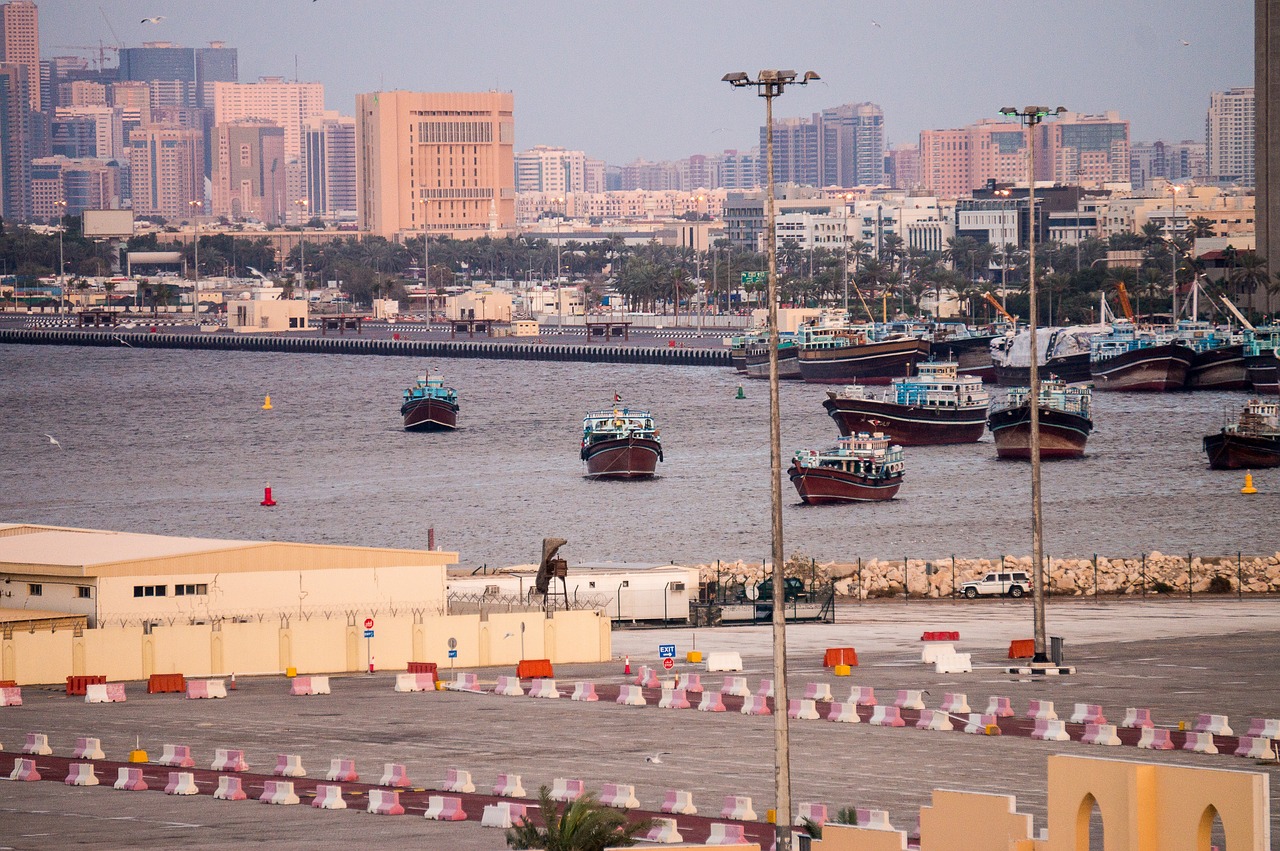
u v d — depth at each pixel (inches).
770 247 7032.5
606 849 5831.7
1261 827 5142.7
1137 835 5319.9
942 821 5831.7
